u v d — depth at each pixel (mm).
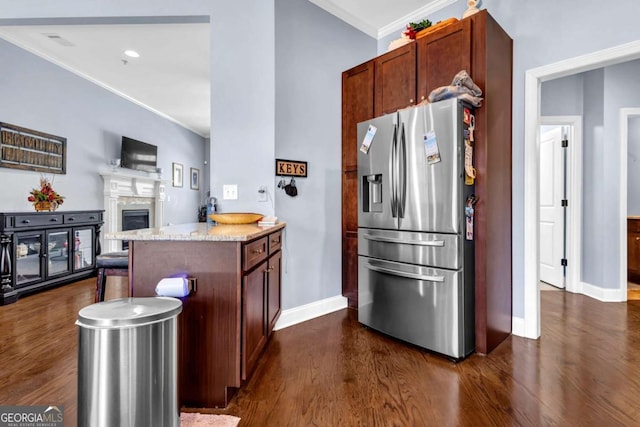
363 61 3576
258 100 2830
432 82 2645
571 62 2432
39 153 4289
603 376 2021
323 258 3248
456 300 2229
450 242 2238
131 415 1263
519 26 2686
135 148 5930
